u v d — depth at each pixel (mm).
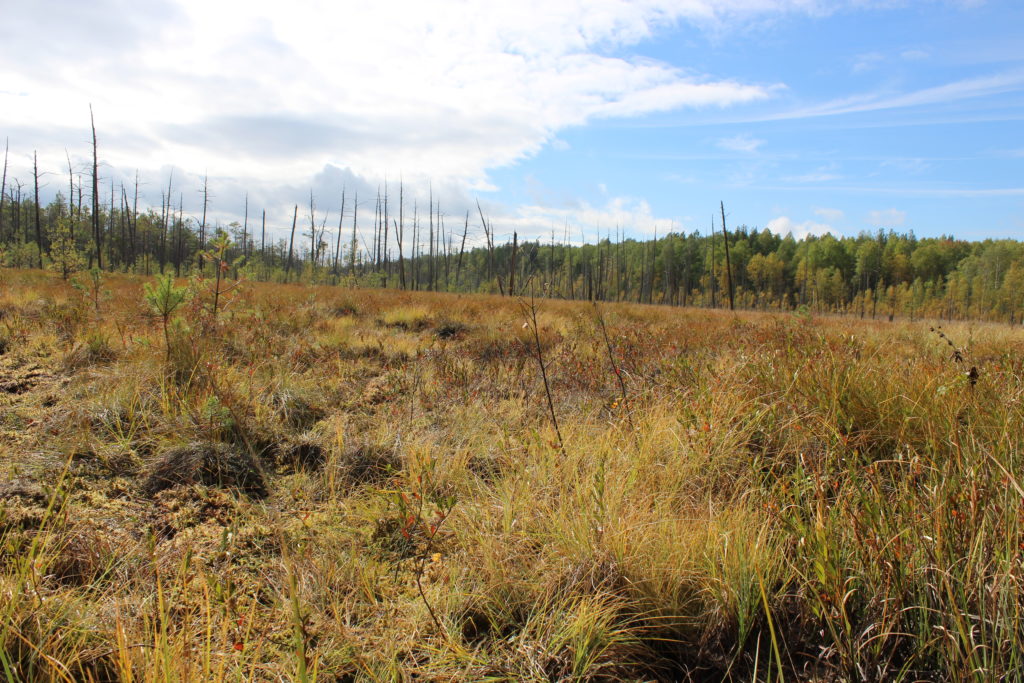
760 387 4125
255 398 3953
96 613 1811
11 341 5246
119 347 5176
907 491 2398
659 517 2480
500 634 1966
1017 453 2668
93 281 7684
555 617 1967
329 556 2361
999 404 3318
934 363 4609
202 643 1761
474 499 2844
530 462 3270
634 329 8977
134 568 2109
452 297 15469
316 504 2904
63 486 2682
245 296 9188
